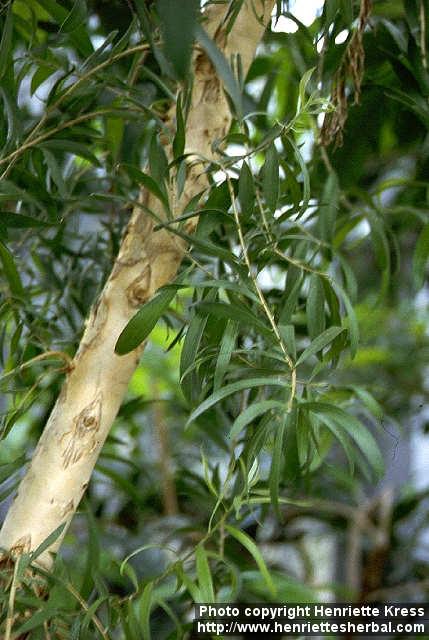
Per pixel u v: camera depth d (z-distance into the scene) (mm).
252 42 543
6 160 524
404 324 1259
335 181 674
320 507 1062
